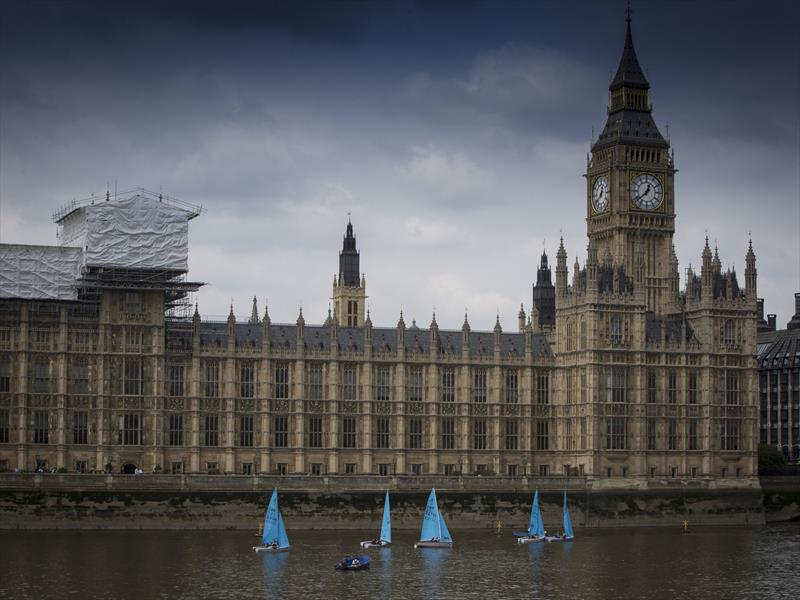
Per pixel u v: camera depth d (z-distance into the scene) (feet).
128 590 542.98
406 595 546.67
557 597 551.18
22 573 572.92
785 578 601.62
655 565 634.43
